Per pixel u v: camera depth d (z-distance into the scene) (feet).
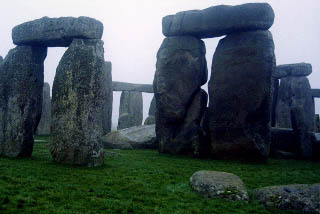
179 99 60.18
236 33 57.57
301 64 92.63
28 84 44.47
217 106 57.06
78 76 39.52
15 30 45.27
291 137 66.80
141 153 58.65
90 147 38.70
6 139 44.37
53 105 40.70
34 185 27.76
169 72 61.11
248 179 36.37
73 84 39.63
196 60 59.98
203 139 59.52
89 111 39.06
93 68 39.58
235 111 55.42
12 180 28.81
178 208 24.26
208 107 58.75
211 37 61.57
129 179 32.68
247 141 53.93
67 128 39.42
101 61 40.42
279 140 67.72
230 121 55.67
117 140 67.72
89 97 39.17
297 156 63.10
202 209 24.23
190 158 55.26
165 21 62.95
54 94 40.73
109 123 83.25
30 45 45.16
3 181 28.32
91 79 39.37
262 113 54.08
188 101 59.93
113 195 26.61
